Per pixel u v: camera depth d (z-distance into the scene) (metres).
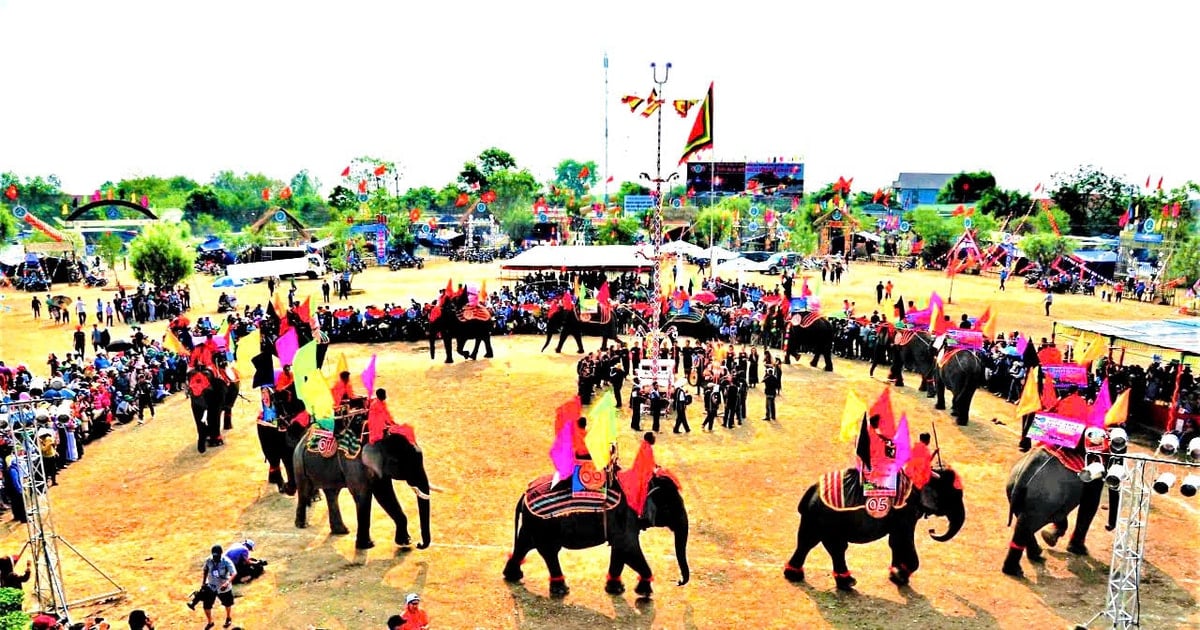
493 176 97.38
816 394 25.11
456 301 29.11
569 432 12.59
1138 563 11.55
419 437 20.72
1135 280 51.53
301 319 26.50
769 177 87.25
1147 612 12.27
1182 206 51.91
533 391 24.86
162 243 45.62
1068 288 52.94
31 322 39.72
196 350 19.78
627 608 12.48
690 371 25.55
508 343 33.66
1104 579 13.37
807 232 70.44
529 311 35.91
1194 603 12.53
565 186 144.38
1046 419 13.79
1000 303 47.19
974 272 64.62
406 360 30.03
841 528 12.69
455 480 17.88
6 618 10.72
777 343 32.81
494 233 86.06
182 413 23.52
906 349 25.44
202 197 106.50
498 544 14.74
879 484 12.58
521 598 12.79
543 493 12.70
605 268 38.91
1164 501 16.52
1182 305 46.31
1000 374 25.22
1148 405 22.05
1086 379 20.94
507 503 16.61
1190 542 14.64
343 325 34.47
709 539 14.92
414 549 14.52
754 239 77.06
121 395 22.59
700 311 28.48
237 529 15.40
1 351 32.72
